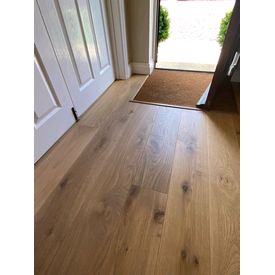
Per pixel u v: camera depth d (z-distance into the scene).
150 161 1.12
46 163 1.13
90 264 0.74
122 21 1.68
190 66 2.22
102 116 1.50
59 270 0.73
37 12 0.96
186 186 0.98
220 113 1.46
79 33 1.32
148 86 1.87
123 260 0.75
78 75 1.40
